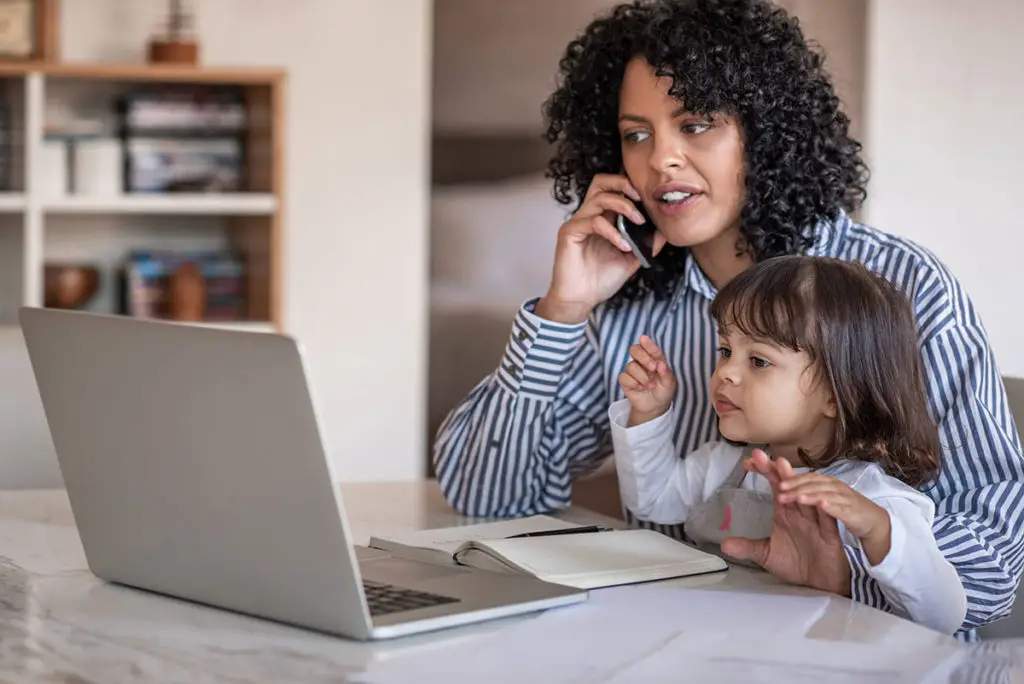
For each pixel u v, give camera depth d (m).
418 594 1.11
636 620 1.08
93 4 3.78
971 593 1.29
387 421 4.02
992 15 4.21
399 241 3.98
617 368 1.72
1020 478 1.37
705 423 1.65
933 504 1.27
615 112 1.75
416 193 3.99
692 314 1.69
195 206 3.50
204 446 1.04
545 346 1.63
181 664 0.95
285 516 1.00
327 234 3.96
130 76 3.45
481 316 4.02
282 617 1.05
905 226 4.22
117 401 1.10
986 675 0.93
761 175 1.59
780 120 1.58
